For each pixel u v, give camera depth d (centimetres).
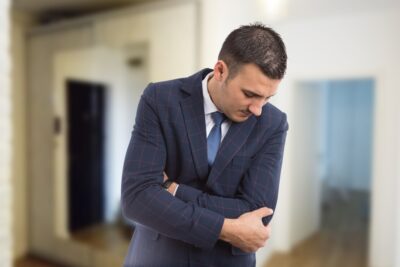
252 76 65
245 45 66
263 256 266
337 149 505
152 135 74
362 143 496
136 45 235
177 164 77
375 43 253
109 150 268
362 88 487
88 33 257
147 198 69
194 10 200
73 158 285
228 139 76
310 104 333
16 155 293
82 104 273
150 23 221
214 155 76
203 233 67
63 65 275
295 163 307
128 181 72
